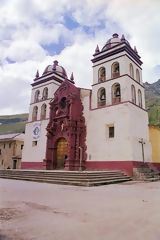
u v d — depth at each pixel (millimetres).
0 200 8250
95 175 17781
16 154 44594
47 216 5969
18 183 15969
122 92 25219
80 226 5082
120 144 23188
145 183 17641
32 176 19922
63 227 4984
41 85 36406
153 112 79438
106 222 5465
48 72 36250
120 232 4691
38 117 34375
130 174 21484
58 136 28453
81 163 25531
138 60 29594
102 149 24625
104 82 27469
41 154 31094
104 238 4293
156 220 5703
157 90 130000
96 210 6848
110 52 28016
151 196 9961
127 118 23391
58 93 30812
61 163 27703
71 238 4266
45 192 11031
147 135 26266
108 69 27891
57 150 28734
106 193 10992
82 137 26906
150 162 25281
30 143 33625
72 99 27750
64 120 28016
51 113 30438
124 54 26656
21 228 4871
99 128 25734
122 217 5996
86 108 28094
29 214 6152
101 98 28000
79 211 6680
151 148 26312
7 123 131125
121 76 25875
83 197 9492
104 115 25703
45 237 4309
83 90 29281
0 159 46438
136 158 22672
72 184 15828
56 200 8594
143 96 28656
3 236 4336
